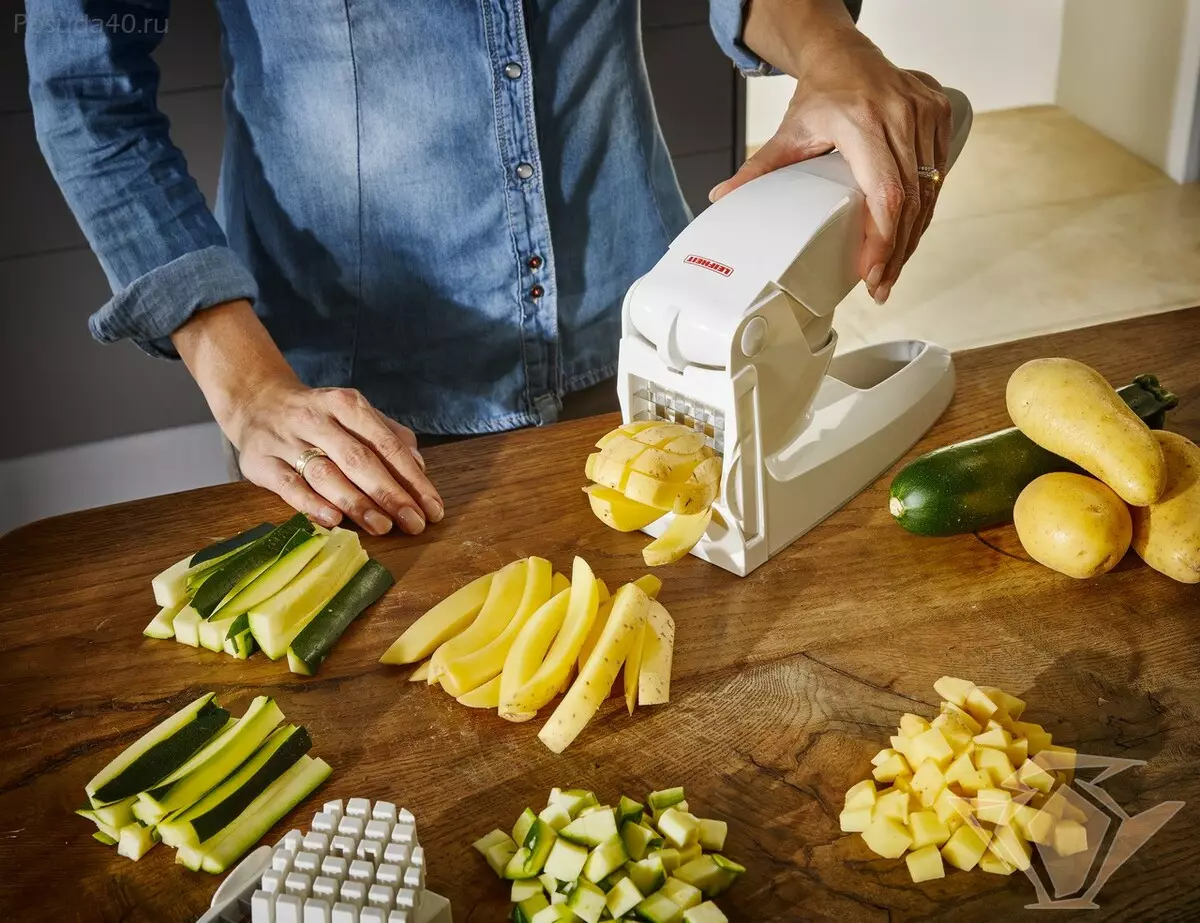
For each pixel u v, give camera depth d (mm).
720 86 2705
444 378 1423
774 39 1276
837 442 1115
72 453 2529
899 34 3877
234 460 1518
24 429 2475
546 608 968
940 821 799
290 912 726
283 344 1437
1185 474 999
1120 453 968
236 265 1236
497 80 1258
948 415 1246
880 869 789
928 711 910
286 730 891
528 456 1225
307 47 1240
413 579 1069
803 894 774
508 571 1033
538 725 923
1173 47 3398
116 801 830
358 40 1229
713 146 2777
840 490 1124
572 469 1203
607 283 1449
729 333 966
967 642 974
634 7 1378
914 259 3205
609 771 876
